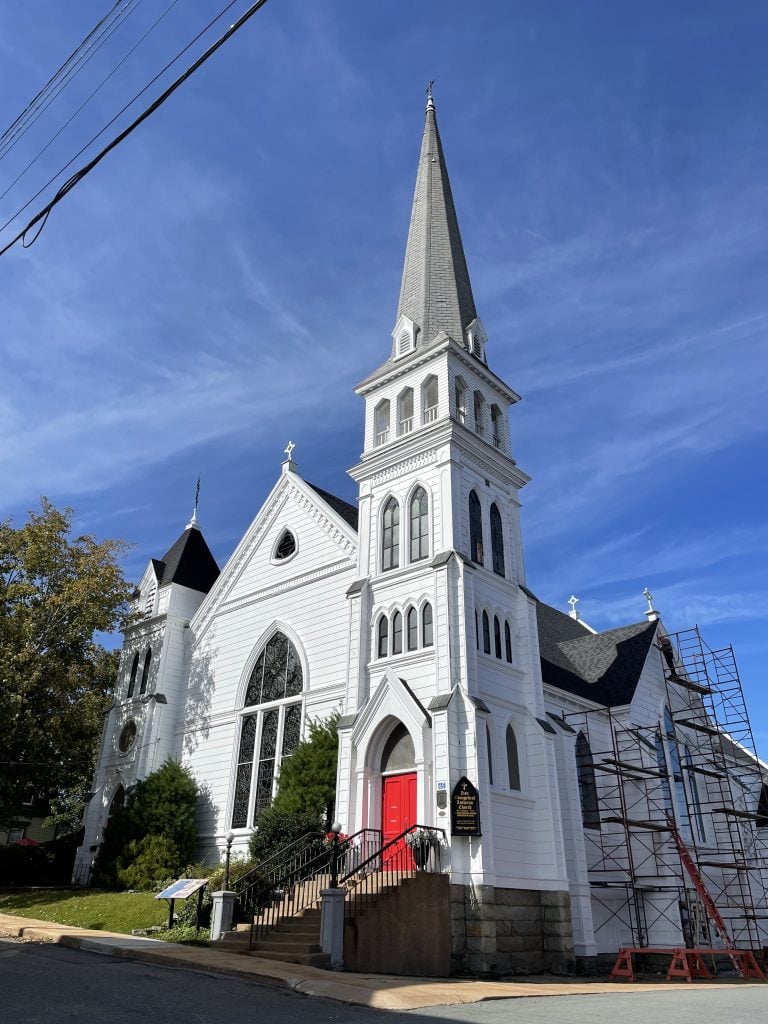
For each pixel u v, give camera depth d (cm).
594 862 2828
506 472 2900
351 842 2208
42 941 1800
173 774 3075
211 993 1163
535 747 2452
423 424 2812
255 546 3394
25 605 3278
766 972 2758
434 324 3072
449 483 2597
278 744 2919
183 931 1981
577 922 2364
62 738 3231
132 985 1198
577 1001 1287
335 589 2962
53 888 3064
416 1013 1048
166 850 2848
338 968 1619
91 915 2358
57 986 1159
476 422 2923
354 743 2392
